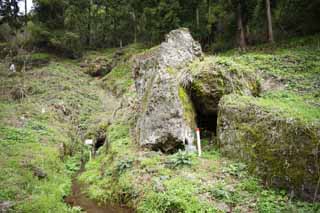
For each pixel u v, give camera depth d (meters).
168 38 12.92
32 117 18.23
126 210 7.56
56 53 39.66
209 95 9.90
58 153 12.97
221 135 8.88
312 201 5.86
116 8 45.12
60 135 16.03
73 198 9.10
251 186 6.64
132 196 7.75
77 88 28.86
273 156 6.83
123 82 28.70
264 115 7.61
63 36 38.12
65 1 39.56
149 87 11.57
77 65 37.72
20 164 9.80
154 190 7.21
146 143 9.85
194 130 9.78
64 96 25.20
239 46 24.52
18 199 7.59
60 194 8.88
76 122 21.59
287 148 6.60
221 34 28.02
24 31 39.34
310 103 9.62
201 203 6.21
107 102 26.58
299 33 22.53
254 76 11.27
